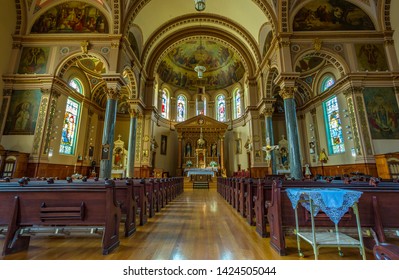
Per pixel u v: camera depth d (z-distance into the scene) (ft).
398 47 34.14
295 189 9.78
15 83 34.91
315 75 48.75
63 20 36.70
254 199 14.67
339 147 41.24
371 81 34.37
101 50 35.22
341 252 9.51
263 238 12.02
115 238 10.45
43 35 36.04
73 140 44.68
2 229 11.34
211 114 73.10
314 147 48.80
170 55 63.41
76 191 9.79
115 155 53.01
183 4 46.52
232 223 15.79
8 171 30.25
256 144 50.47
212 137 67.31
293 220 9.94
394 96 33.68
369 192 9.43
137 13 38.58
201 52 66.49
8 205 9.55
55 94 36.22
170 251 9.95
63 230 11.50
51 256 9.25
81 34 35.70
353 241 9.06
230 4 44.91
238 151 64.03
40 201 9.59
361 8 36.29
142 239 11.84
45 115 34.22
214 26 52.37
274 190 10.57
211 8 48.11
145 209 16.34
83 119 47.73
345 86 35.88
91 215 9.76
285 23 34.86
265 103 46.06
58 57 35.76
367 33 35.24
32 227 10.37
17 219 9.47
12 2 35.45
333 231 10.50
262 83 47.21
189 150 66.95
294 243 11.28
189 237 12.22
